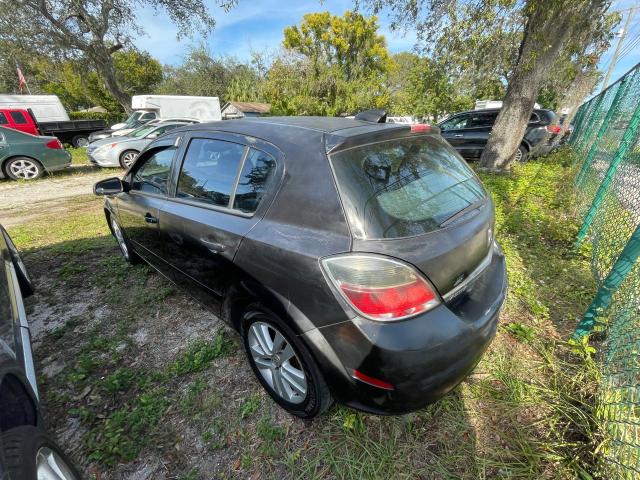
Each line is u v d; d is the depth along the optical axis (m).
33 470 1.14
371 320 1.41
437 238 1.56
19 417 1.33
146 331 2.71
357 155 1.65
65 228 5.07
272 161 1.82
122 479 1.68
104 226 5.16
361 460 1.69
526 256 3.70
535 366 2.23
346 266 1.43
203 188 2.25
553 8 4.72
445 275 1.54
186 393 2.12
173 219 2.38
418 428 1.84
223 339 2.57
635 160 3.02
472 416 1.90
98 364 2.39
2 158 8.50
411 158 1.85
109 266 3.75
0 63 16.77
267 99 30.91
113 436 1.85
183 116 16.77
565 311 2.77
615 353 1.94
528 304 2.83
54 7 15.12
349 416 1.87
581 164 6.28
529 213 4.89
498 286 1.94
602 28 6.90
